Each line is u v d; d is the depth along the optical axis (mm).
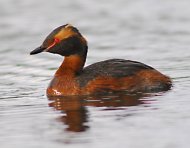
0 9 33125
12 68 22125
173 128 13695
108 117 14820
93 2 34719
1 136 13820
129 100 16344
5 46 26359
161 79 17500
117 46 25422
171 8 32688
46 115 15406
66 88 17469
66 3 34406
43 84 19484
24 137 13664
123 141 13000
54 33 17938
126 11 32500
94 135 13492
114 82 17156
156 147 12562
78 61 17812
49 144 13047
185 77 19188
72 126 14266
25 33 28500
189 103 15719
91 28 29281
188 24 29172
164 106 15547
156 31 28078
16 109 16234
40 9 33219
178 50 23953
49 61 23031
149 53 23734
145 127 13852
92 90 17219
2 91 18688
